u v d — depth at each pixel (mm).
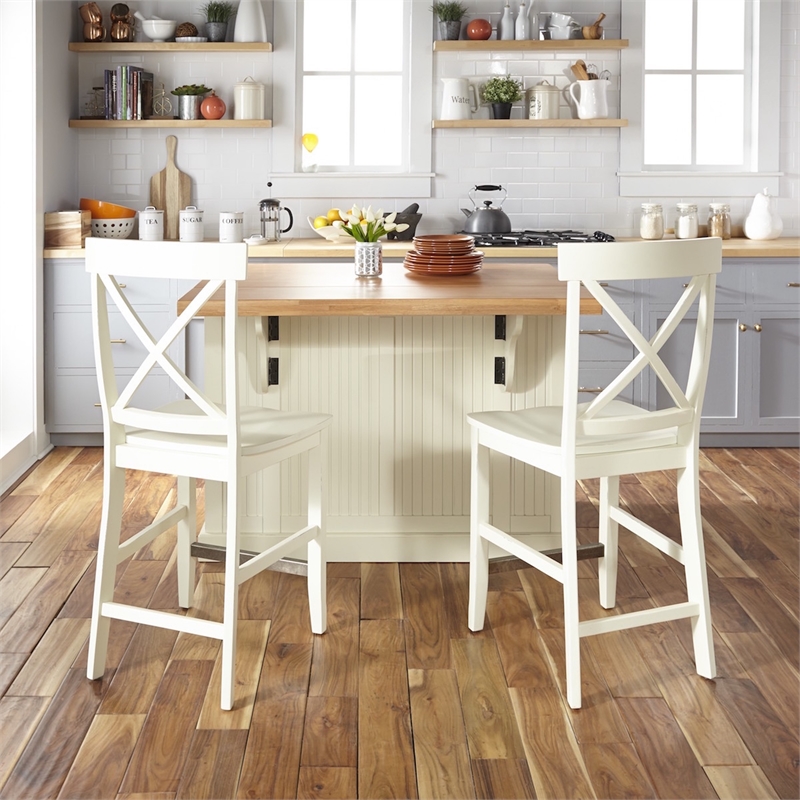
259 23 5184
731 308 4801
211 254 2311
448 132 5344
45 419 4809
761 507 4004
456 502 3365
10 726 2344
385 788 2117
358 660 2688
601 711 2436
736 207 5402
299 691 2520
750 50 5430
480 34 5168
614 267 2352
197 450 2459
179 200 5367
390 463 3332
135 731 2328
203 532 3395
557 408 2898
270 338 3232
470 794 2100
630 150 5352
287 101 5320
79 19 5289
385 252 4789
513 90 5180
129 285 4707
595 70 5320
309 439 2699
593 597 3111
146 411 2504
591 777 2164
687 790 2119
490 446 2717
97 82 5301
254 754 2238
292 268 3576
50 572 3275
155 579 3229
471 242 3398
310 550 2818
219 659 2688
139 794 2092
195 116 5230
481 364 3268
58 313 4742
